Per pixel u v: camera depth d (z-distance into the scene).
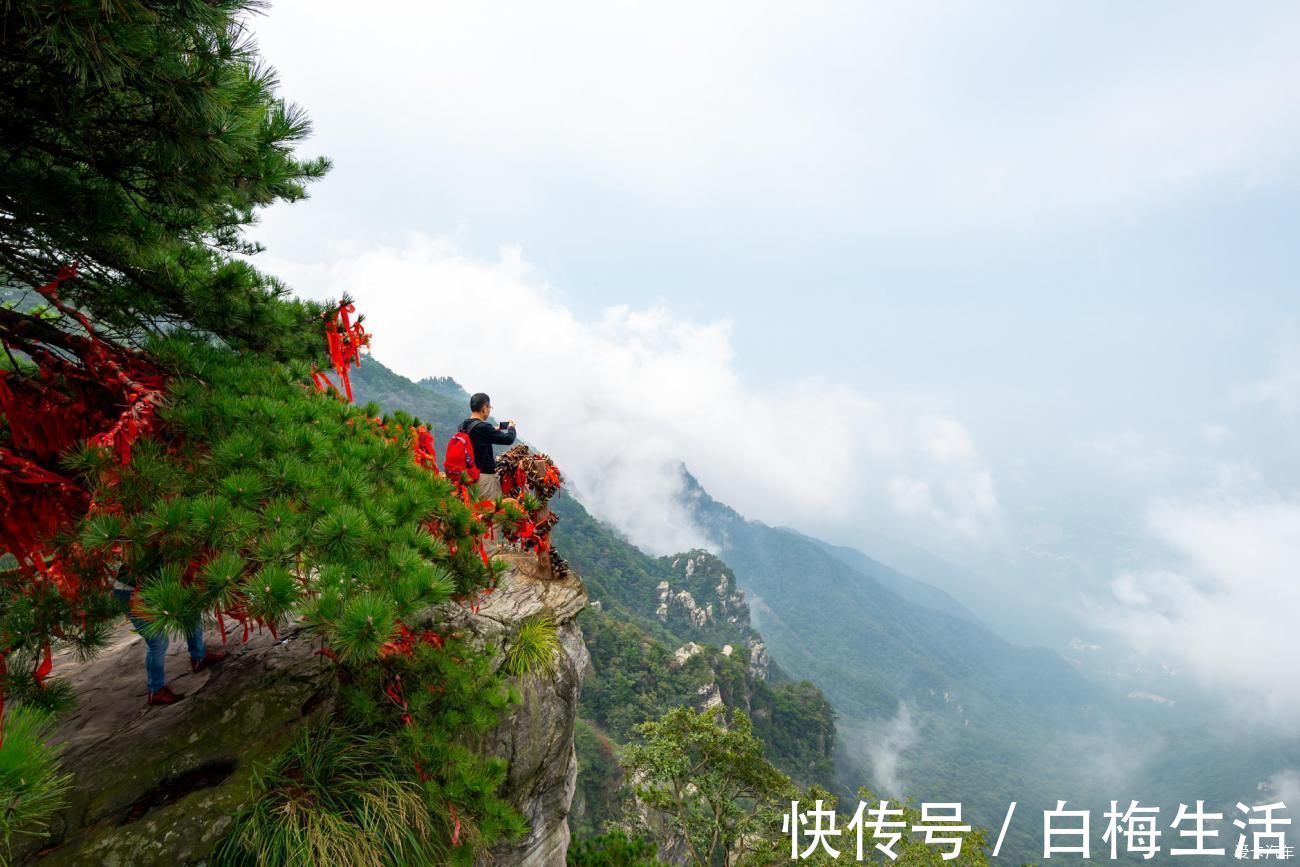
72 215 3.82
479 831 4.89
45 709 3.34
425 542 4.22
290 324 5.63
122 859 3.89
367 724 4.92
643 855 13.33
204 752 4.65
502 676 6.07
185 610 3.01
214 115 3.21
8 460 3.39
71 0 2.62
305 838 4.11
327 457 4.30
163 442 3.87
